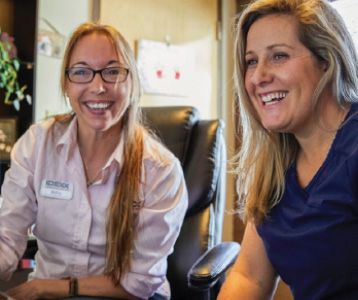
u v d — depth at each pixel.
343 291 0.98
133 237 1.37
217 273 1.27
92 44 1.36
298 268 1.04
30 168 1.42
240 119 1.25
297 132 1.07
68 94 1.41
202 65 3.14
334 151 1.01
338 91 1.01
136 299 1.36
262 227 1.14
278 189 1.13
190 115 1.82
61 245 1.42
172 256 1.66
